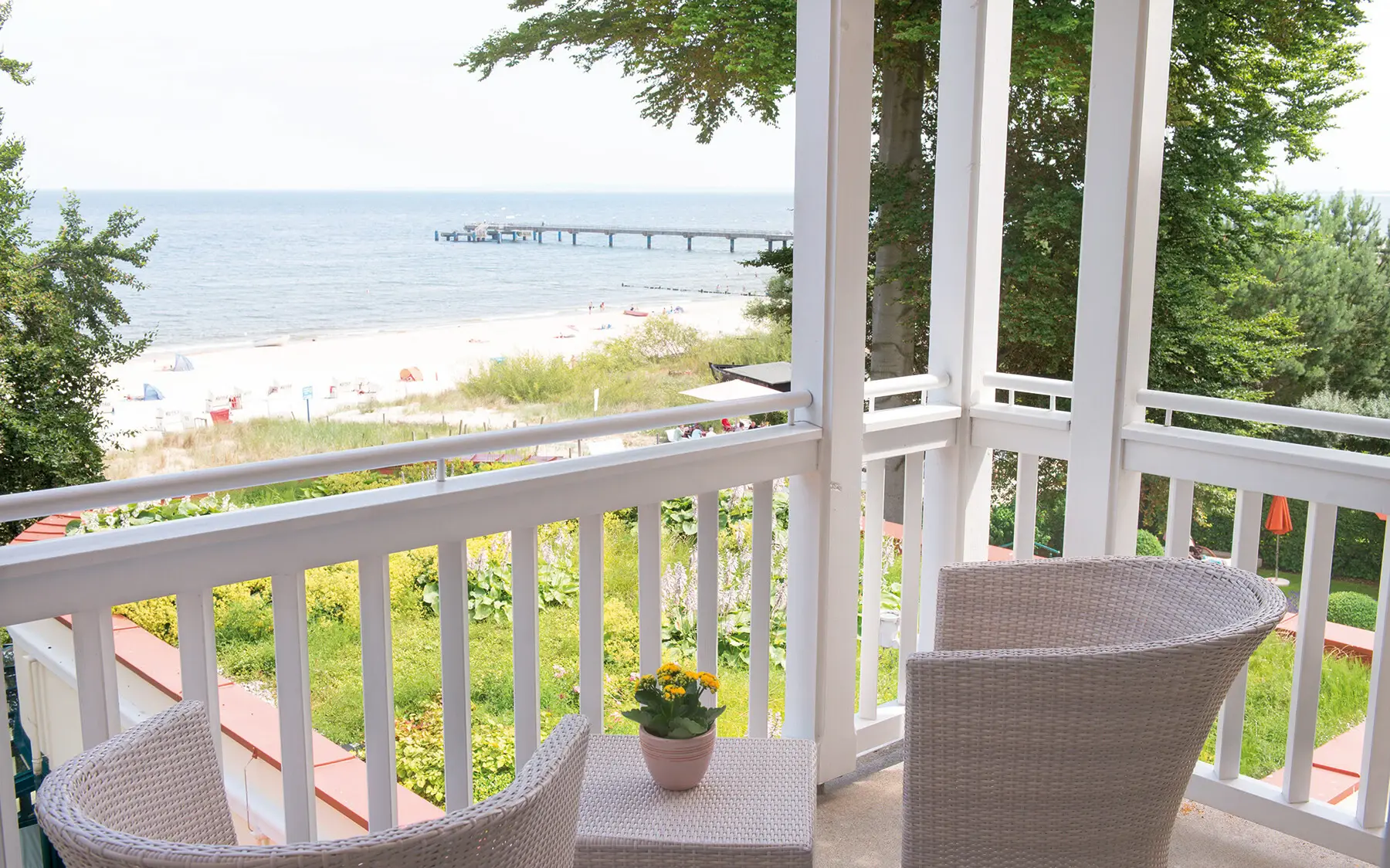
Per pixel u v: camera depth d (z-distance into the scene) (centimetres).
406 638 459
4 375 592
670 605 434
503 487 185
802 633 248
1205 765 254
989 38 260
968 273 271
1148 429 246
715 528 226
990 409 272
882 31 761
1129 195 240
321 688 435
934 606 288
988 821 160
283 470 160
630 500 208
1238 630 151
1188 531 246
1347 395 708
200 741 131
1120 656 148
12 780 150
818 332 236
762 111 860
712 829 172
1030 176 745
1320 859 234
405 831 93
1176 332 720
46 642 305
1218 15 686
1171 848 238
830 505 240
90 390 636
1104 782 156
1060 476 744
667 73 883
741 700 402
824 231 230
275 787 267
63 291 633
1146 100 237
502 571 472
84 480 629
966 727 155
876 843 239
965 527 284
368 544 173
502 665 443
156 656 310
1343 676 484
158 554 152
